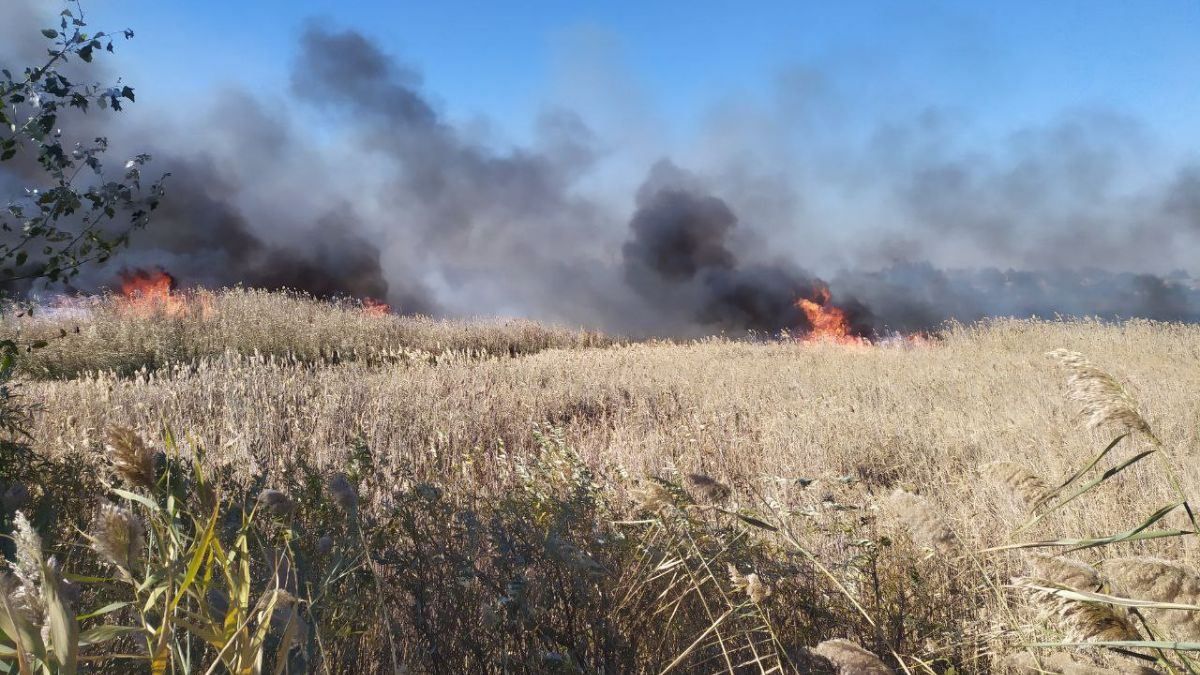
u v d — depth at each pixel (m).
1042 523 4.12
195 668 1.72
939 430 7.41
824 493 4.30
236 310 17.70
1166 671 2.00
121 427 1.44
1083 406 1.85
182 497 2.08
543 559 2.82
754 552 3.13
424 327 19.98
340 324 18.23
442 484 4.46
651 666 2.58
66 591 1.30
